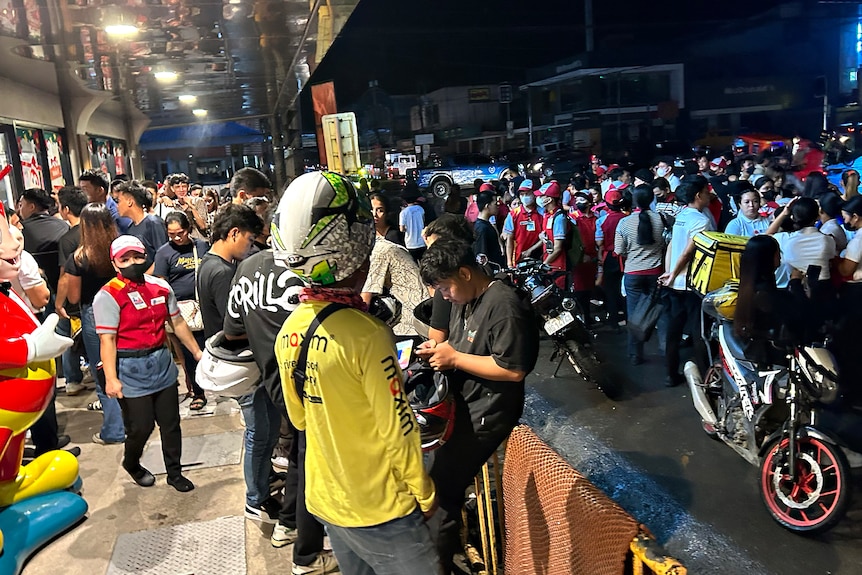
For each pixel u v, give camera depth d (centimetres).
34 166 1092
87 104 1295
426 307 353
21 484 365
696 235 519
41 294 463
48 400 362
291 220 191
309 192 190
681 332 627
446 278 249
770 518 402
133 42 827
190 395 598
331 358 191
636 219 664
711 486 449
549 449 244
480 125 3206
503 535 290
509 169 1594
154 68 1050
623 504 438
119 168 1855
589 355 625
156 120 2067
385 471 198
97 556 351
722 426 441
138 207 625
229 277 372
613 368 668
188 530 373
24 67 924
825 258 398
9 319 343
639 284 666
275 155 2591
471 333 253
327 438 198
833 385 363
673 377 625
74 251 504
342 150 655
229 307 321
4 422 339
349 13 786
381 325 197
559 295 667
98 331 386
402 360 291
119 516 391
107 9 665
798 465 366
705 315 507
